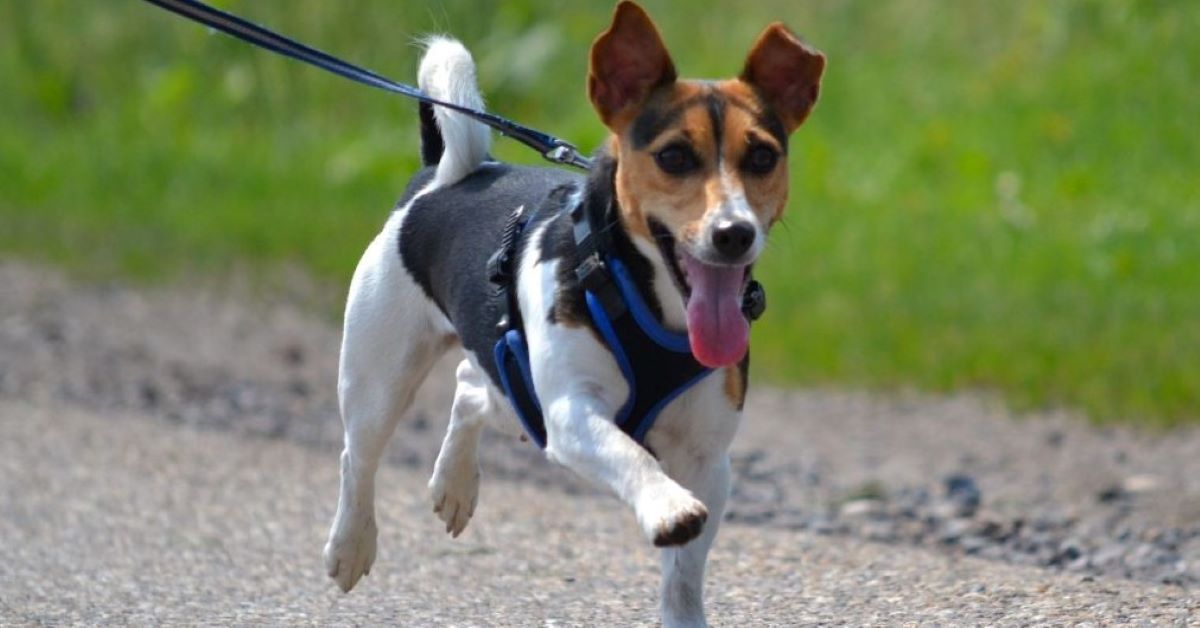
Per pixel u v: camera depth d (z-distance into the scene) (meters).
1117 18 22.38
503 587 8.68
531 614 8.18
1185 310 15.11
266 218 20.28
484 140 7.85
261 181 21.81
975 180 19.28
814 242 17.58
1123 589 8.39
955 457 12.45
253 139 23.66
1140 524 10.45
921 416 13.59
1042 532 10.21
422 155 8.32
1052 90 21.36
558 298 6.70
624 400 6.70
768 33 7.06
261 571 8.98
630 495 6.21
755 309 6.90
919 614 7.96
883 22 24.16
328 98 24.06
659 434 6.90
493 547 9.46
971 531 10.22
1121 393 13.44
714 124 6.74
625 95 6.96
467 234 7.39
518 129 7.80
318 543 9.56
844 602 8.23
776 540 9.75
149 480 10.95
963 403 13.86
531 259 6.91
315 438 12.75
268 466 11.50
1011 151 19.92
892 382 14.40
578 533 9.84
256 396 14.08
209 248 19.31
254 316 17.06
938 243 17.38
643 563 9.15
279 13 24.06
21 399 13.39
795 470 12.12
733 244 6.47
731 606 8.22
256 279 18.34
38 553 9.20
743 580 8.72
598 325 6.61
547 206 7.12
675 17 24.72
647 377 6.66
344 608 8.31
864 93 22.08
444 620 8.09
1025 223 17.88
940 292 15.98
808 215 18.39
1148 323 14.84
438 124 8.02
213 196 21.42
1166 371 13.63
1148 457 12.16
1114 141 19.83
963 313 15.45
